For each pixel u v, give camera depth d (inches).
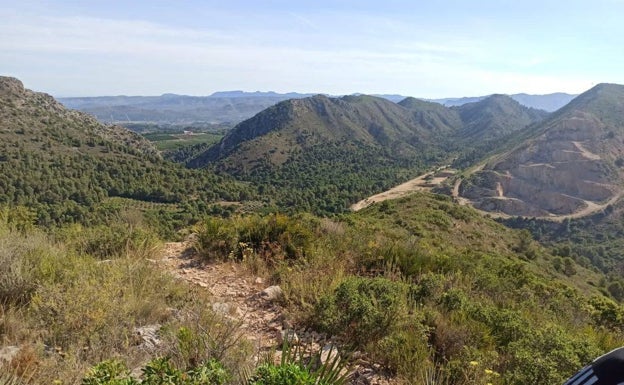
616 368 56.8
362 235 347.3
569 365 128.9
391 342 138.6
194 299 176.7
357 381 126.9
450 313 174.2
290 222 319.0
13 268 169.0
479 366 126.8
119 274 180.4
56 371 110.9
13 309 144.2
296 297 197.6
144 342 137.0
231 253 279.0
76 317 138.8
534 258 1524.4
